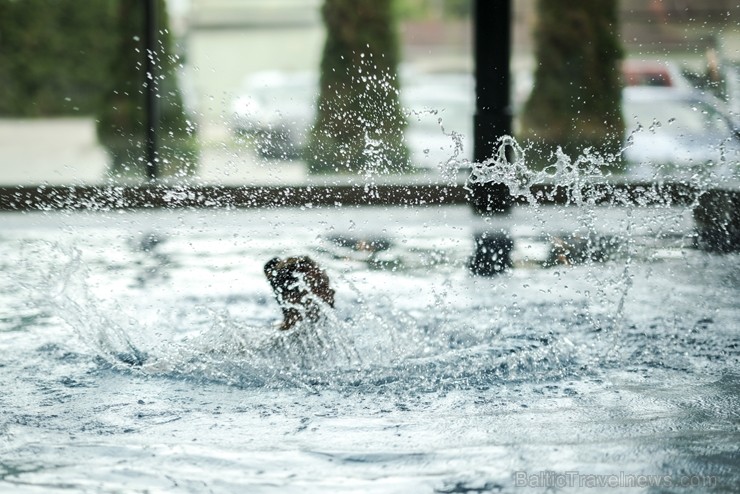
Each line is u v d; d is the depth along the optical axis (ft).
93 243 56.54
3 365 31.55
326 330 32.19
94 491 21.09
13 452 23.53
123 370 31.14
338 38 91.91
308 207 71.56
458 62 178.09
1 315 38.40
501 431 25.04
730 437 24.40
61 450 23.67
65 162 102.78
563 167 47.21
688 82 103.81
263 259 51.21
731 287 43.70
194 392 28.76
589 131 89.86
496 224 61.87
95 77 111.04
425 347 33.55
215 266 49.39
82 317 37.42
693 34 114.83
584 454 23.27
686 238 55.31
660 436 24.54
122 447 23.85
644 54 113.39
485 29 74.95
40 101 111.65
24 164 101.60
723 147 78.18
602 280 45.42
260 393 28.63
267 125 114.83
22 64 110.22
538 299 41.47
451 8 179.01
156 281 45.80
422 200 73.15
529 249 53.57
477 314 38.55
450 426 25.49
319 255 52.03
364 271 47.70
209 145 105.29
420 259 50.90
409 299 41.29
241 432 25.04
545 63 90.27
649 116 101.96
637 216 61.05
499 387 29.32
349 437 24.61
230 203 73.31
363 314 37.52
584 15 89.66
